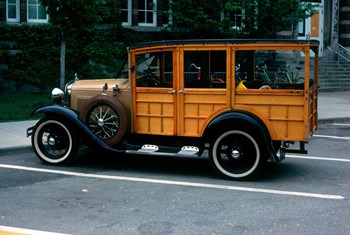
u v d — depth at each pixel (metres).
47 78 19.30
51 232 5.46
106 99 8.42
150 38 21.11
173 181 7.74
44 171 8.35
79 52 19.72
